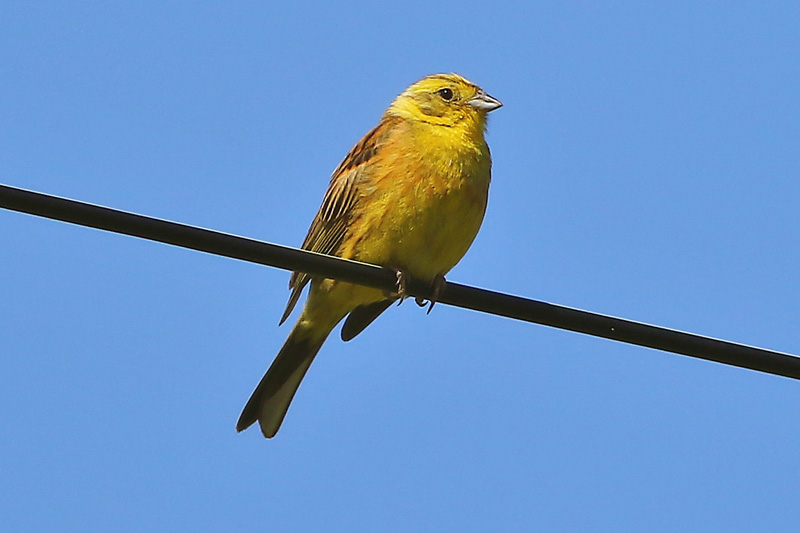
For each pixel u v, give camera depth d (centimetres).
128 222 861
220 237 903
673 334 947
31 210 834
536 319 968
